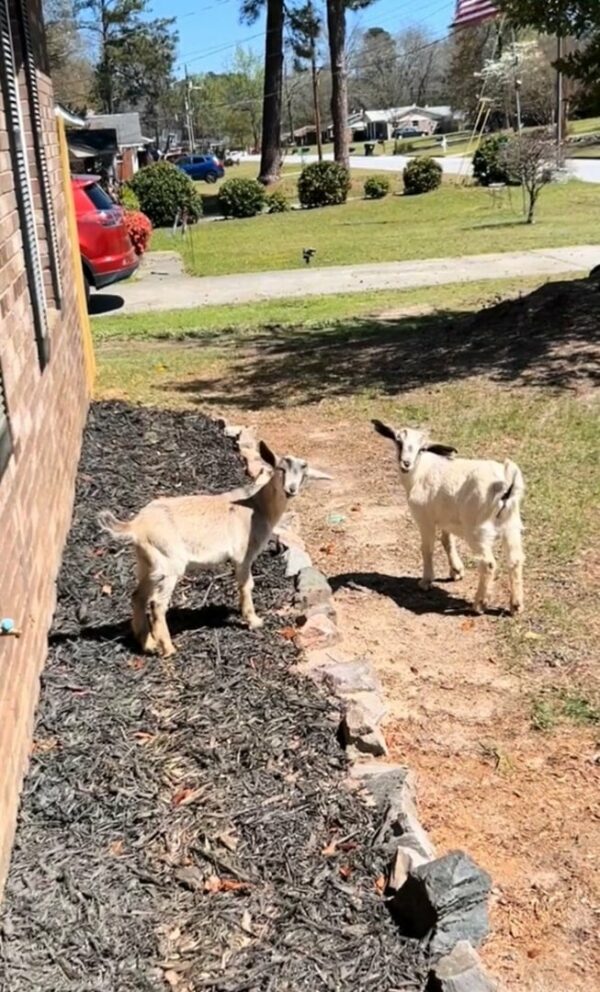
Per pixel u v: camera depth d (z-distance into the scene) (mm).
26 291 2736
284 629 2641
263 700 2273
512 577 2869
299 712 2225
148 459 4074
